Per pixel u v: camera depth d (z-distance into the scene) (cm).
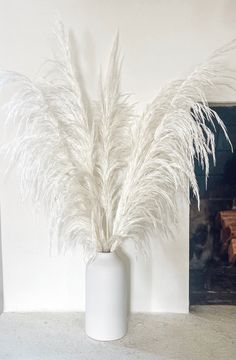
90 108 176
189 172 161
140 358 157
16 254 191
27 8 174
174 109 160
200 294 196
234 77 175
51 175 162
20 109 164
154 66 177
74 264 190
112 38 175
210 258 194
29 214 187
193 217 191
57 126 161
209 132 161
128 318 187
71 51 175
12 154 177
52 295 193
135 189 164
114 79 177
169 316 189
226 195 189
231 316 189
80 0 173
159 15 174
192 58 176
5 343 167
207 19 174
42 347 164
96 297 168
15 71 177
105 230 172
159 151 162
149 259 189
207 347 164
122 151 175
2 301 192
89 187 167
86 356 158
